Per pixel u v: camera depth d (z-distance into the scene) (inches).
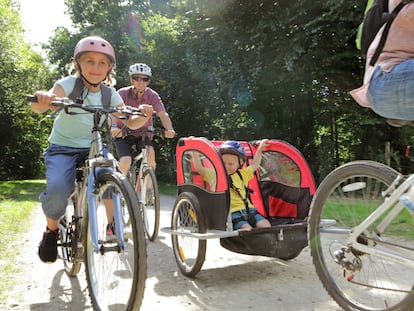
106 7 962.7
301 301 131.1
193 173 161.3
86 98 131.8
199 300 132.6
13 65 920.3
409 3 90.7
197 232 151.6
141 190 225.6
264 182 180.5
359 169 111.1
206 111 581.3
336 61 415.5
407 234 102.9
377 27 99.0
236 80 493.4
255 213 162.4
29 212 301.9
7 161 1101.1
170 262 178.2
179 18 579.8
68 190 124.2
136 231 98.7
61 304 129.2
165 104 598.5
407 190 100.3
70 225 132.1
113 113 133.0
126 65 665.6
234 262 175.2
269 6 459.8
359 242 109.1
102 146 120.1
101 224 109.5
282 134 502.6
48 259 132.1
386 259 102.5
